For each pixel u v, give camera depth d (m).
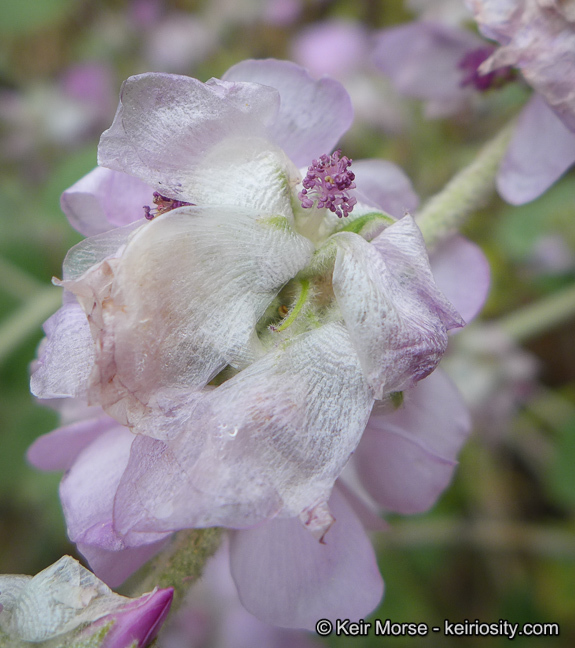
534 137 0.09
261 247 0.06
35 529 0.19
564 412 0.19
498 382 0.17
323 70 0.21
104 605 0.07
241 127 0.07
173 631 0.16
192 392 0.06
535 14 0.08
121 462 0.07
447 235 0.09
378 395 0.06
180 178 0.07
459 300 0.09
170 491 0.06
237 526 0.06
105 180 0.07
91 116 0.24
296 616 0.07
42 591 0.07
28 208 0.18
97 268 0.06
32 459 0.08
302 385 0.06
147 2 0.25
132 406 0.06
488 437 0.18
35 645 0.07
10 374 0.17
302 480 0.06
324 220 0.07
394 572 0.18
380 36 0.12
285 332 0.06
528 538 0.18
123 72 0.25
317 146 0.08
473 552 0.19
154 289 0.06
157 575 0.07
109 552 0.07
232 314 0.06
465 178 0.09
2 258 0.17
